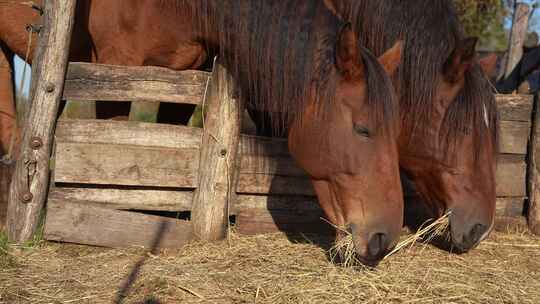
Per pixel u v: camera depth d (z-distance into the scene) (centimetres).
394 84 292
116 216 314
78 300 227
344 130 239
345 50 232
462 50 272
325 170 248
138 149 314
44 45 298
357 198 238
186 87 318
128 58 326
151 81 313
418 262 292
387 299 236
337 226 251
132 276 256
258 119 385
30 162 302
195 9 299
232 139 325
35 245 303
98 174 310
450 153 289
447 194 294
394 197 234
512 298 246
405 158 310
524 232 380
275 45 263
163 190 326
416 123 293
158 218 320
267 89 273
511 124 379
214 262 283
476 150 286
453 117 284
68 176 308
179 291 238
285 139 352
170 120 378
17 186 304
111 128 311
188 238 327
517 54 623
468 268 288
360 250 235
